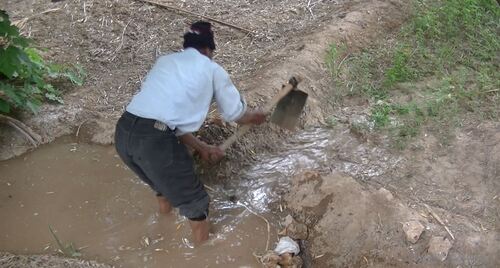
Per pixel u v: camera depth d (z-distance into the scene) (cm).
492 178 304
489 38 405
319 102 364
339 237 280
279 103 283
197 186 263
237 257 281
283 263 274
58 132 355
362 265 271
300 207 298
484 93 358
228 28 436
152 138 246
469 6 430
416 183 307
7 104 341
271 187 315
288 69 377
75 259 278
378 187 303
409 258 268
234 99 255
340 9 448
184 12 452
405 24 432
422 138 331
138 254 283
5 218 303
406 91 368
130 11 451
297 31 429
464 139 328
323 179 303
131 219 301
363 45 413
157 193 288
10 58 326
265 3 464
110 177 327
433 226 278
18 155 342
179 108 245
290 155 333
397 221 278
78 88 387
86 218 303
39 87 369
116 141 257
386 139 335
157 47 420
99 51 417
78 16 445
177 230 294
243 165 327
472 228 278
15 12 454
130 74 399
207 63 250
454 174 309
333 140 339
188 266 278
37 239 292
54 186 322
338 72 384
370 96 368
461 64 391
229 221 299
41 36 427
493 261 265
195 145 267
